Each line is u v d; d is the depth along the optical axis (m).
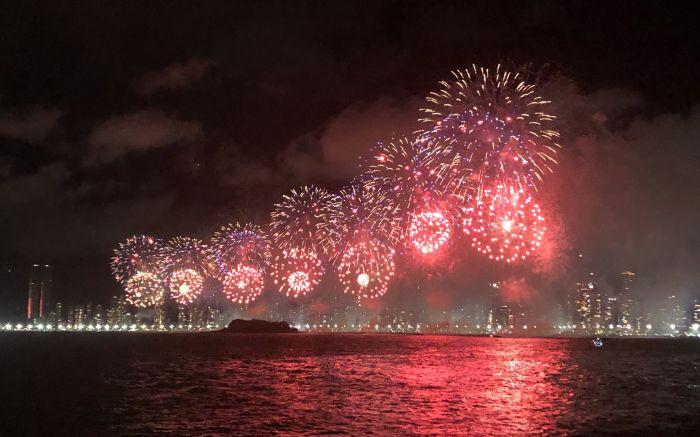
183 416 46.62
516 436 38.81
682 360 102.88
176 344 160.25
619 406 50.19
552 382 67.62
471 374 76.50
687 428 41.66
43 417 47.41
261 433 40.12
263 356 111.81
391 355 113.12
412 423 42.72
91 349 139.75
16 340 198.50
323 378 72.62
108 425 43.81
